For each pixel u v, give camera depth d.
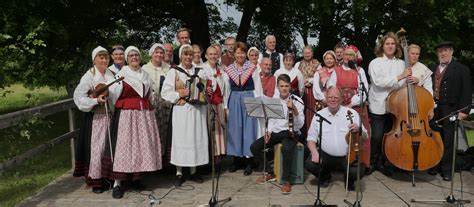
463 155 6.39
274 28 14.21
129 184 5.66
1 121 4.91
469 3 11.34
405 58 5.77
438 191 5.50
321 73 6.62
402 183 5.85
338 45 6.83
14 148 8.17
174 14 13.56
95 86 5.27
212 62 6.17
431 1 10.80
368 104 6.18
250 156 6.18
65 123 13.35
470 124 6.67
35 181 6.30
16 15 8.80
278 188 5.64
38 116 5.63
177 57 6.73
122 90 5.28
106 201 5.20
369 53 12.08
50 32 9.54
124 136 5.21
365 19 10.75
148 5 13.54
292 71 6.85
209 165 6.32
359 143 4.78
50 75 12.02
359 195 5.32
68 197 5.36
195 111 5.62
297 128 5.81
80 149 5.50
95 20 11.37
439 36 11.75
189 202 5.13
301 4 10.81
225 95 6.29
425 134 5.48
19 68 10.19
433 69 6.22
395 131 5.54
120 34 13.91
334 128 5.38
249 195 5.37
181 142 5.59
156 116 6.02
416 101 5.53
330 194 5.39
